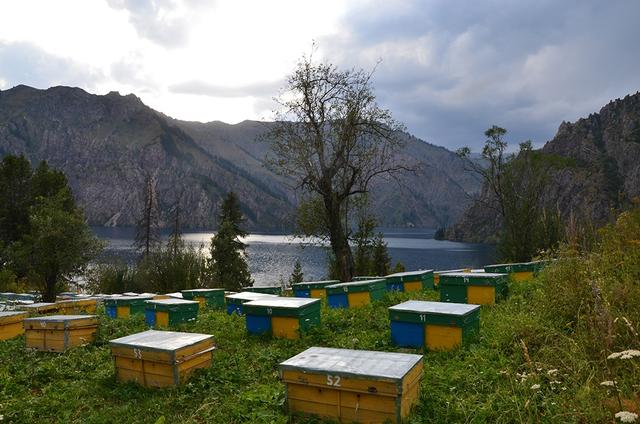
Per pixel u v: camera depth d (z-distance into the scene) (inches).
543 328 369.7
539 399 276.4
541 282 528.4
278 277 3508.9
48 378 409.1
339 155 1296.8
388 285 761.0
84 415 325.7
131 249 5723.4
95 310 824.9
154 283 1733.5
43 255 1504.7
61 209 1644.9
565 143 7504.9
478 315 419.5
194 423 293.4
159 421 295.1
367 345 429.4
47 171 2370.8
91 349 490.3
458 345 391.5
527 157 1900.8
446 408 281.7
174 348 349.1
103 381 377.4
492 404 278.5
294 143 1300.4
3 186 2271.2
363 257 1729.8
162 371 355.9
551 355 322.3
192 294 832.9
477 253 6274.6
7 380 398.6
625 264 398.0
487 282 560.1
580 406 243.8
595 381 270.1
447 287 587.8
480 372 327.9
